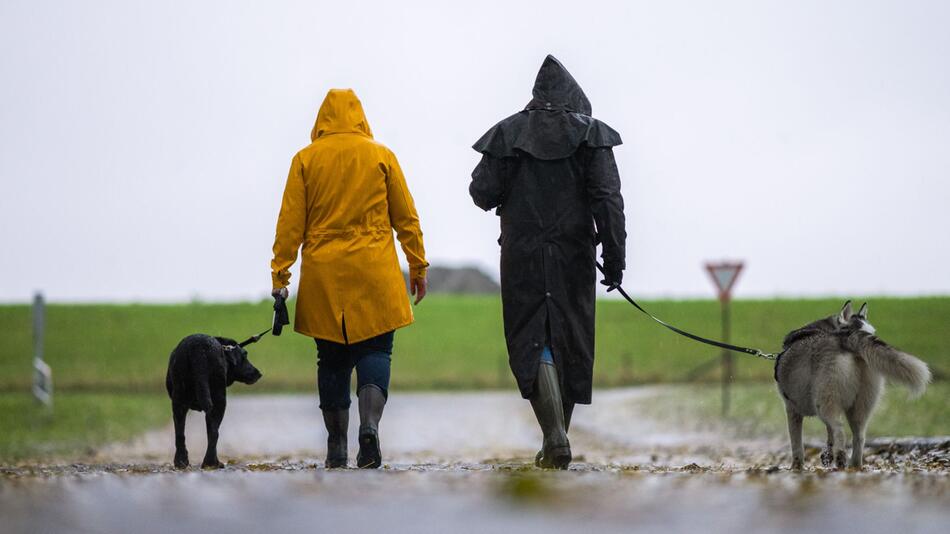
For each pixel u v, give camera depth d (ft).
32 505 26.61
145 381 214.28
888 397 112.68
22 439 114.42
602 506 26.66
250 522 25.00
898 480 31.50
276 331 43.52
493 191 42.11
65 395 185.98
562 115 41.93
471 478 31.65
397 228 44.06
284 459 71.36
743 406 130.93
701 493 28.58
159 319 302.25
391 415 146.92
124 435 119.85
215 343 45.06
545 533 23.67
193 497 28.07
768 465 60.03
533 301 41.55
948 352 216.13
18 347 261.03
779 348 252.42
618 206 41.14
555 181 41.60
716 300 323.78
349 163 42.52
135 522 24.94
